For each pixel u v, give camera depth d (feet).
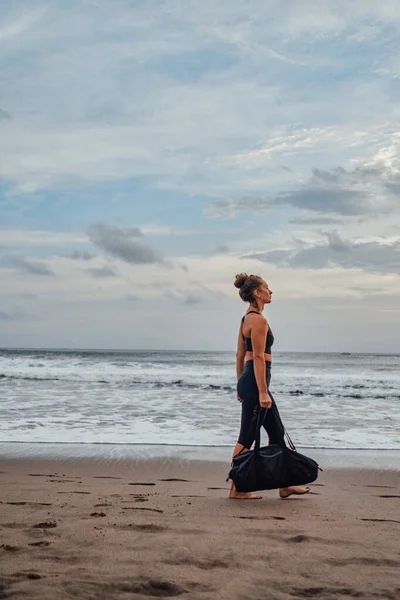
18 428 33.32
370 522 12.48
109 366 105.29
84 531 11.02
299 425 35.76
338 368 131.03
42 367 99.50
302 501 15.52
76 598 7.25
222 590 7.65
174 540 10.34
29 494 16.12
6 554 9.33
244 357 17.33
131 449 26.81
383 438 30.81
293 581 8.05
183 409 43.09
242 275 17.29
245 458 15.75
